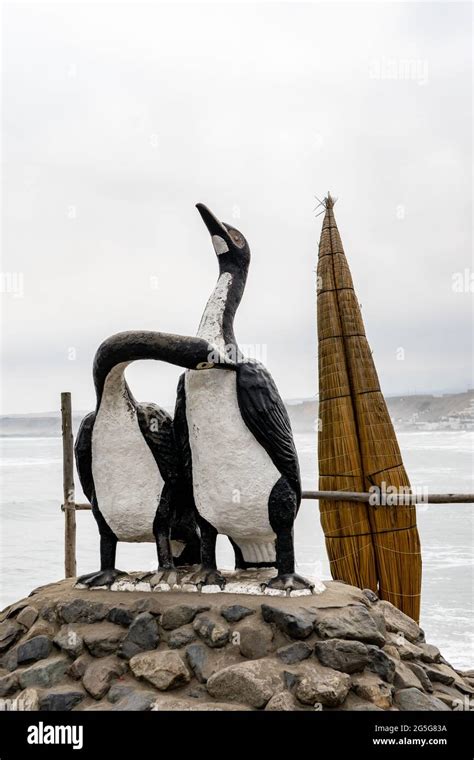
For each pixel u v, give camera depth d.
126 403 4.57
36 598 4.60
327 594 4.30
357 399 6.57
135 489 4.57
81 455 4.68
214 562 4.46
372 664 3.90
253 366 4.37
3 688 4.04
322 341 6.75
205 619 4.01
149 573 4.59
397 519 6.32
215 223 4.66
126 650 4.04
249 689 3.68
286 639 3.91
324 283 6.82
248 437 4.30
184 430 4.53
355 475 6.44
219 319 4.56
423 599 9.08
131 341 4.18
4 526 16.30
